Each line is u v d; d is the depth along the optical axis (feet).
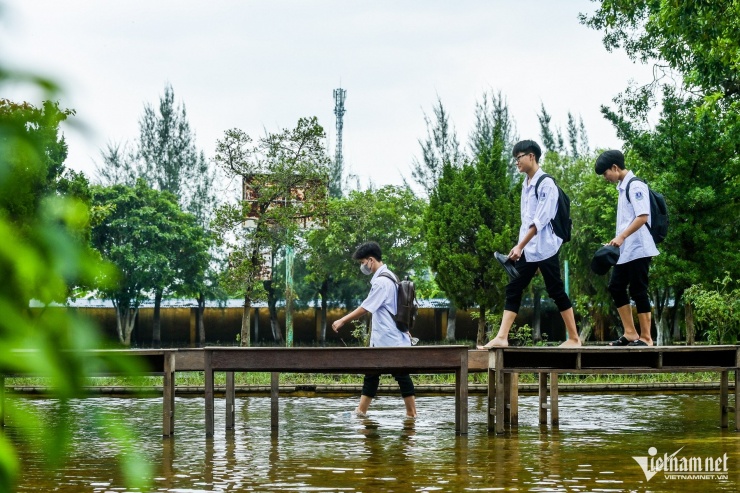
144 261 139.23
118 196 144.05
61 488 18.11
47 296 2.02
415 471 19.97
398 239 131.95
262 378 51.52
